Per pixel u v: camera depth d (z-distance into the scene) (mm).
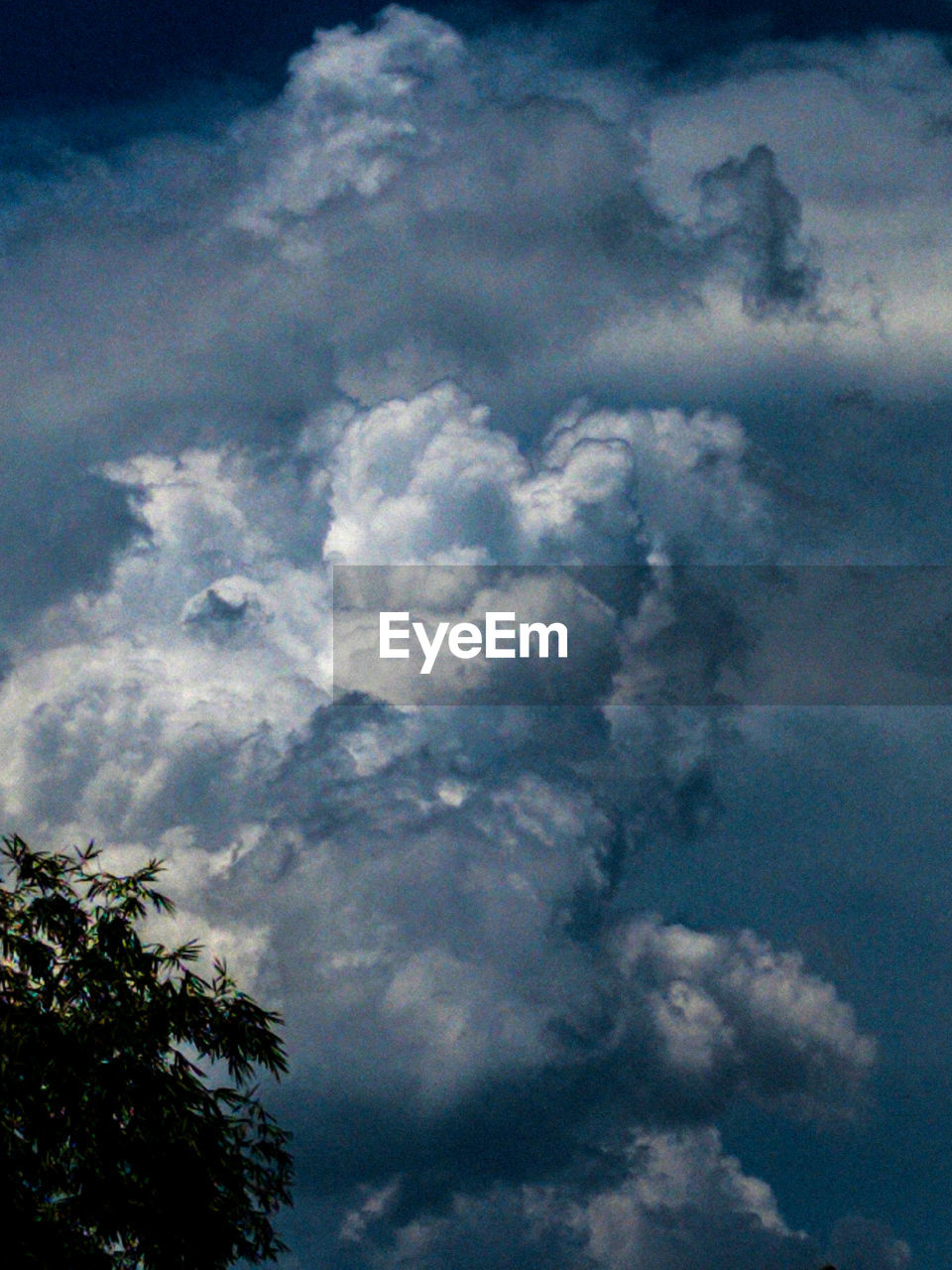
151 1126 25359
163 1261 25188
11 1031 24922
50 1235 24312
